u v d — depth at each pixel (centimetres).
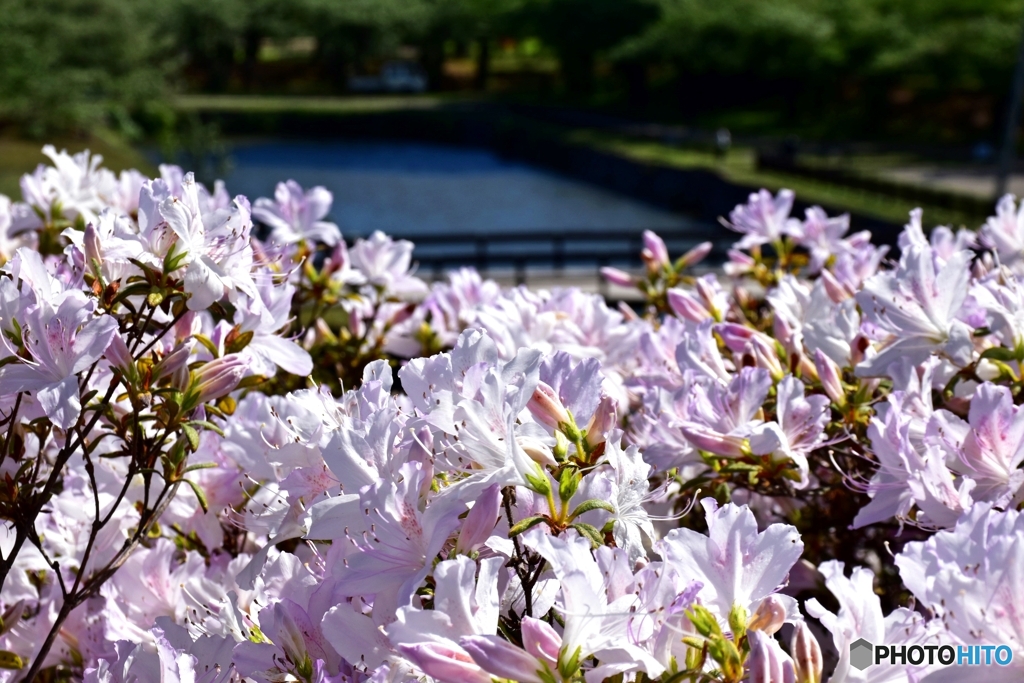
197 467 94
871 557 116
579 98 2495
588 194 1470
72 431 93
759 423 94
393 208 1304
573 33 2317
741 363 113
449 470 80
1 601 103
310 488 86
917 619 76
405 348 141
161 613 99
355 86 2712
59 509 103
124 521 103
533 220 1242
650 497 83
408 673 76
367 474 80
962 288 97
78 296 86
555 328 118
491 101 2477
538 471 77
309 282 139
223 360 93
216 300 90
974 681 71
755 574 75
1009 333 96
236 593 93
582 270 632
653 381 112
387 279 142
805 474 94
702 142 1634
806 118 1984
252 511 97
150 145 1706
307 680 82
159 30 1859
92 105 1254
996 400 87
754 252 155
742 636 74
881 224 884
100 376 96
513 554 79
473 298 138
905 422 90
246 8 2536
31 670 93
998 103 1697
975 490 88
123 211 138
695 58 1992
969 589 71
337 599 82
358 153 1894
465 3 2669
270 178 1509
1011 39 1548
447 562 74
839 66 1806
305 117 2147
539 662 72
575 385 82
